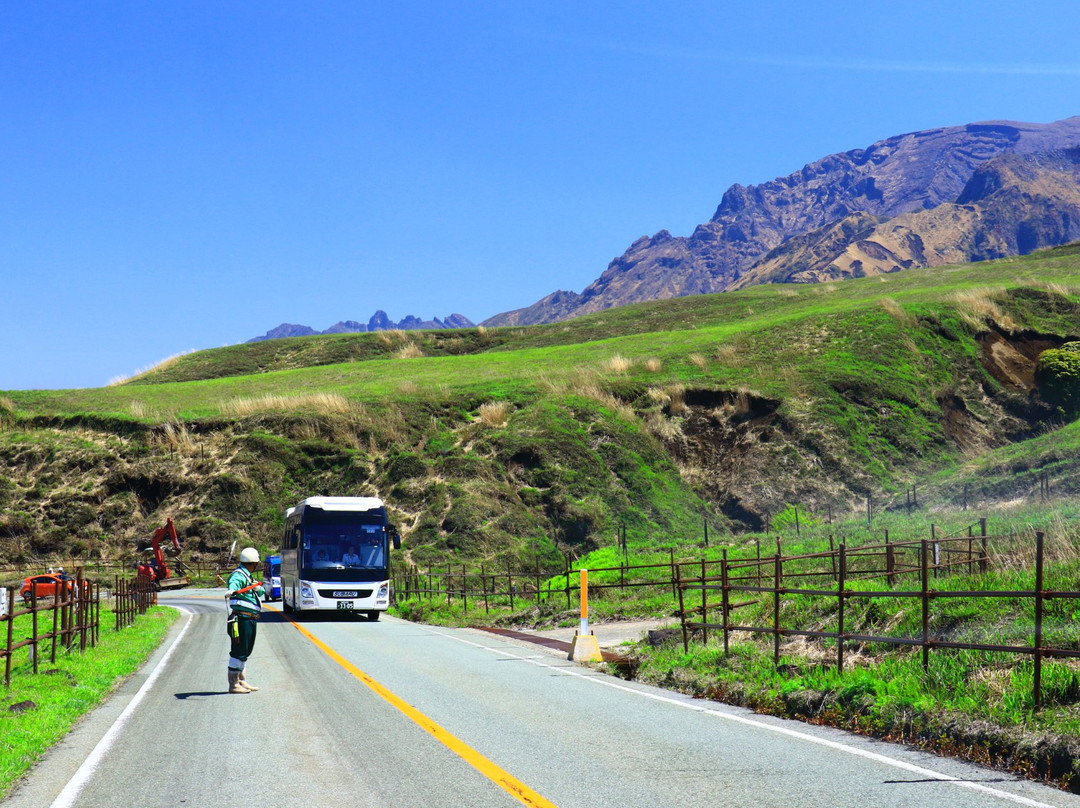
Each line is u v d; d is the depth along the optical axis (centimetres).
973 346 6706
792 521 5053
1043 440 4922
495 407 6069
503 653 1717
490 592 3288
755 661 1220
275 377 8450
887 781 707
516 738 891
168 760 819
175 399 7238
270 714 1052
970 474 4775
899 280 10631
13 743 875
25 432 6344
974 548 2283
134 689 1294
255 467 5784
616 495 5281
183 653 1792
